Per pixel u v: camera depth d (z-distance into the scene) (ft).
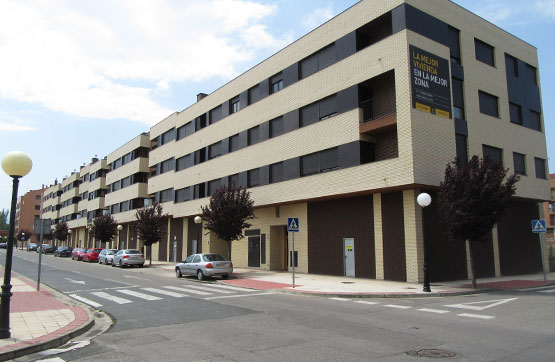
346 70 66.18
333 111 68.80
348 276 66.13
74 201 247.70
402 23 58.08
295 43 78.59
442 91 60.75
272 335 25.41
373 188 59.00
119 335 26.50
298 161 74.43
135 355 21.43
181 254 120.16
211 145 105.50
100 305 39.17
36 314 32.71
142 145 155.43
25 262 127.65
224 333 26.27
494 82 72.79
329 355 20.62
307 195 70.90
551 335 24.75
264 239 86.43
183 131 122.72
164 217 112.98
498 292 48.98
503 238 73.41
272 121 84.02
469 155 64.34
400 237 58.44
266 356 20.66
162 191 133.49
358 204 65.67
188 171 115.34
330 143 67.72
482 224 49.60
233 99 98.84
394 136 61.36
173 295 46.24
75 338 26.05
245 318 31.58
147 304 39.50
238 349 22.15
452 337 24.31
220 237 76.74
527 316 31.45
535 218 82.94
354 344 22.81
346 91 65.77
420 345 22.45
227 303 39.73
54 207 301.63
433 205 59.62
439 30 62.80
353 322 29.35
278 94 81.87
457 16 67.00
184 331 27.17
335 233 69.41
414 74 57.06
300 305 38.22
